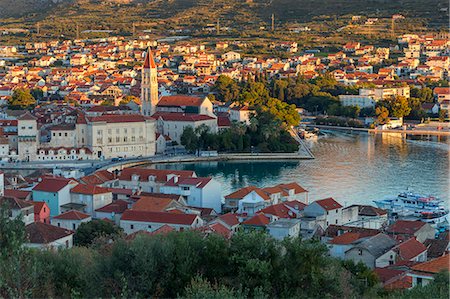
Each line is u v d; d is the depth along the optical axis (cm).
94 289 16125
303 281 16550
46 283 15375
